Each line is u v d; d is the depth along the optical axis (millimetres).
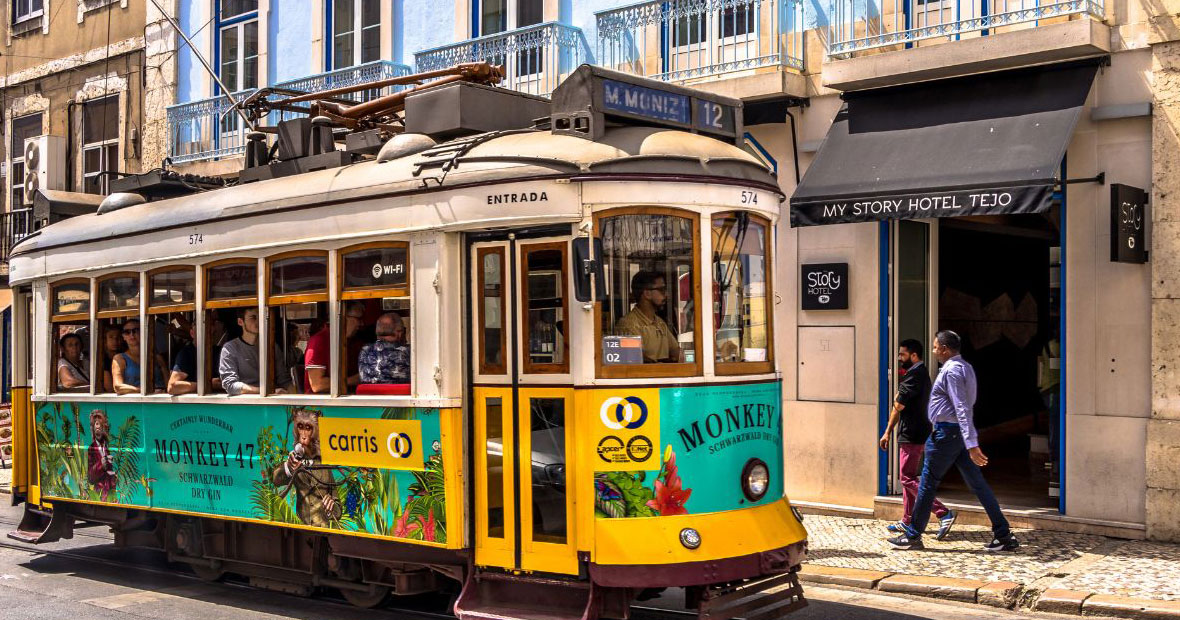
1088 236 10648
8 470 18250
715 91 12602
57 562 10977
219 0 20062
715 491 7191
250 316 8906
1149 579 8719
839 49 11859
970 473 9914
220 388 9109
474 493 7414
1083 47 10289
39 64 23094
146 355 9672
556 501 7098
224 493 8977
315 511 8258
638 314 7125
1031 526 10859
